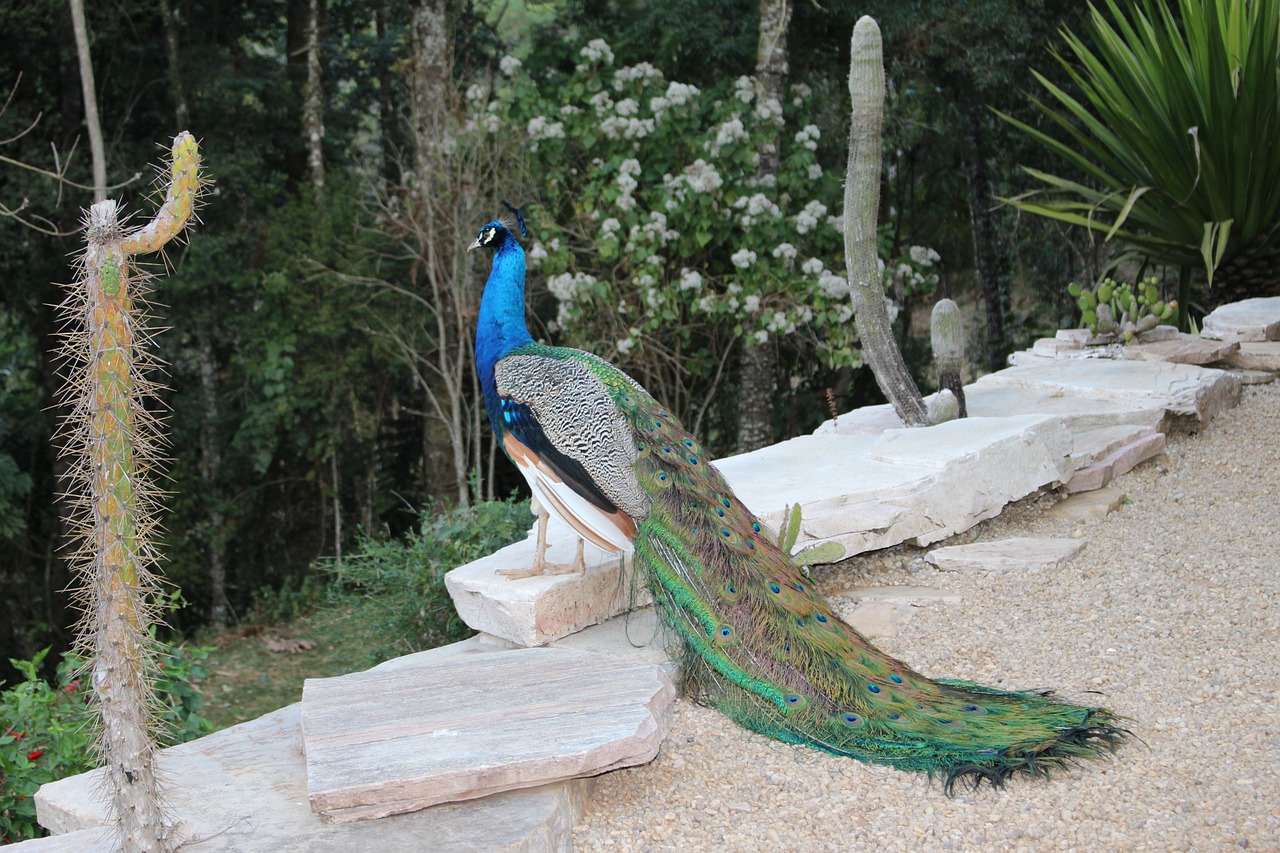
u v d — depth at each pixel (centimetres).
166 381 1535
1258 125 976
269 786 390
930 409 736
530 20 1822
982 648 514
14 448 1519
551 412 461
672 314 1195
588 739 375
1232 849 359
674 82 1266
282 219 1467
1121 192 1091
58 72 1470
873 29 696
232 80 1484
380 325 1494
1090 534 641
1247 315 988
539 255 1188
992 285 1609
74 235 1406
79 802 399
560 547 554
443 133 1357
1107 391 808
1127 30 1050
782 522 558
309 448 1599
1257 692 454
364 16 1855
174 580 1502
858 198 722
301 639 1249
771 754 430
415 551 775
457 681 433
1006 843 370
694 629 441
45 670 1480
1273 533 614
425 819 360
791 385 1485
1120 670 484
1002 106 1541
